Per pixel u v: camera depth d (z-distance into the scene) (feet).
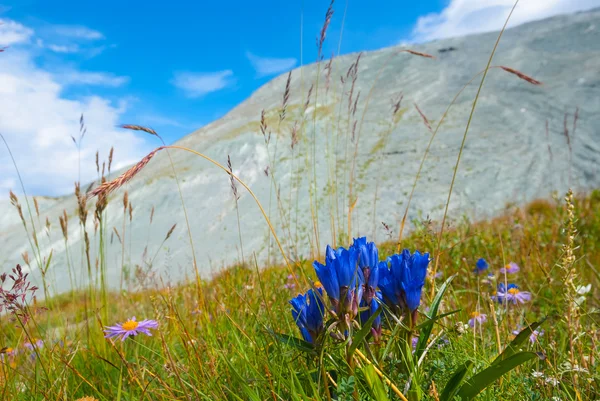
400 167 94.32
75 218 101.24
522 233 21.11
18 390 7.88
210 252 56.95
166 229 94.94
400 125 122.62
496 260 16.06
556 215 25.12
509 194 75.25
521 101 127.03
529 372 6.76
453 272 14.88
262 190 95.04
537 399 5.87
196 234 82.84
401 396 4.60
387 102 149.28
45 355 9.02
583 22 193.36
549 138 97.91
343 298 5.01
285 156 112.06
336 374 5.62
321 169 84.94
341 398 4.78
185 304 12.30
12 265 49.78
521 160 89.76
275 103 200.54
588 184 73.51
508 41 200.44
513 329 8.78
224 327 9.16
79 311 11.67
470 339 7.54
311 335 5.25
